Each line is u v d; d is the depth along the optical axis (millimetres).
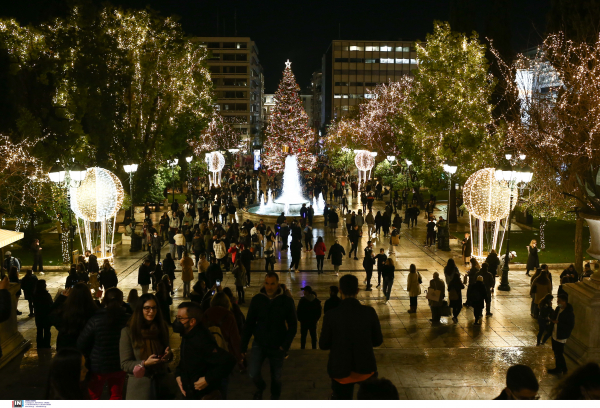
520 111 24750
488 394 7723
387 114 60312
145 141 34250
